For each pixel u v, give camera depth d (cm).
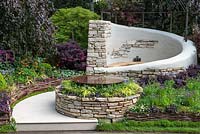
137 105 736
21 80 952
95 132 681
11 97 827
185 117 705
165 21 1370
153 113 710
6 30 980
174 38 1186
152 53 1246
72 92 741
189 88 859
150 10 1423
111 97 718
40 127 697
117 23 1434
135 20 1423
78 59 1175
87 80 782
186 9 1205
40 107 806
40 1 1002
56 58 1178
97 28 1164
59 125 698
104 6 1445
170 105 726
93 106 716
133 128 682
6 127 687
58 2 1767
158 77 941
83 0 1772
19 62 1037
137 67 985
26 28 993
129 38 1270
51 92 962
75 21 1343
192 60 1059
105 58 1164
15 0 940
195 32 1145
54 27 1088
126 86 765
